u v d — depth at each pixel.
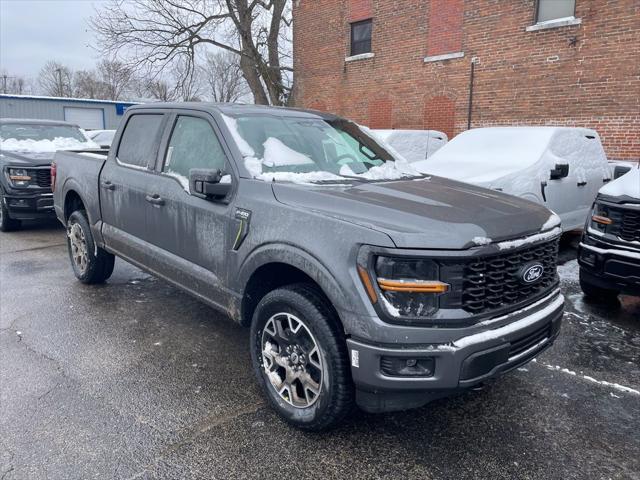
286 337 2.93
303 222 2.76
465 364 2.41
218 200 3.34
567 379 3.57
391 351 2.39
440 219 2.54
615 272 4.45
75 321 4.52
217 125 3.59
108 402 3.19
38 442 2.76
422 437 2.88
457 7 12.62
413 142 10.16
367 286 2.43
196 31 17.86
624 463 2.66
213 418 3.03
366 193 2.98
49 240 8.03
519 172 6.44
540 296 2.87
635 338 4.29
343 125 4.27
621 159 10.43
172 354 3.89
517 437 2.88
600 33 10.40
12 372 3.55
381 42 14.45
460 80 12.84
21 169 8.13
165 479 2.49
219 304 3.44
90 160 5.12
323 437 2.85
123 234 4.55
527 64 11.56
